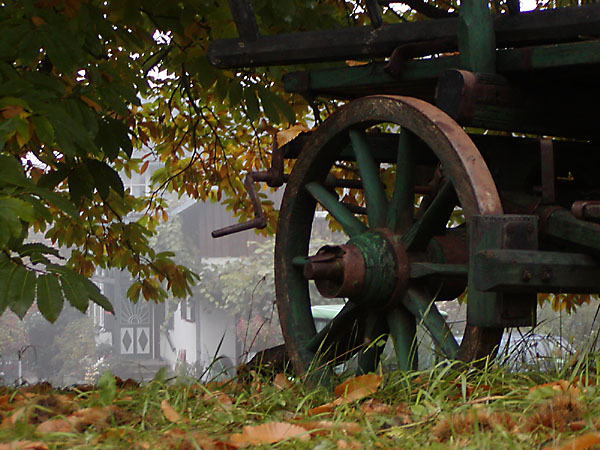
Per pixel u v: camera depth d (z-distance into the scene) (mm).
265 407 3984
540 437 3137
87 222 9156
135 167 9836
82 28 5605
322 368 5086
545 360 4641
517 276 3969
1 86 4777
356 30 5211
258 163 10008
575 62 4387
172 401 3930
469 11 4625
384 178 8672
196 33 6395
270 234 9922
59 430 3357
